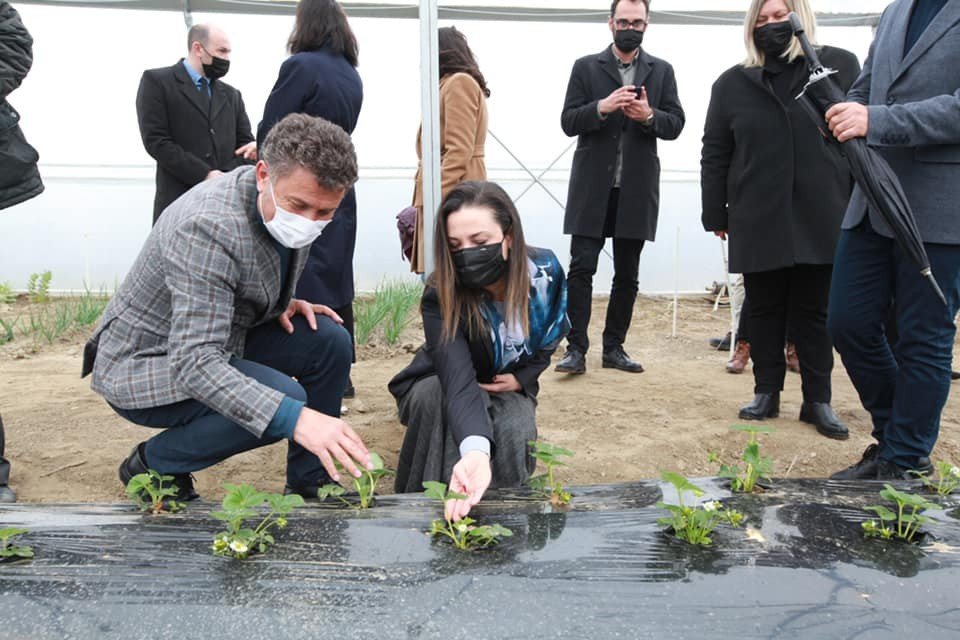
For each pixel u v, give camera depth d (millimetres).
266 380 2102
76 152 7148
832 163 3365
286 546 1682
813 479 2238
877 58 2639
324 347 2436
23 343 5438
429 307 2449
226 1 6141
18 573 1534
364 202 7512
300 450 2391
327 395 2525
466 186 2242
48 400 3977
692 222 7906
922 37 2453
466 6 6238
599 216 4320
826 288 3467
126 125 7172
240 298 2115
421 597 1462
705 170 3730
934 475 2750
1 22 2568
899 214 2287
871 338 2707
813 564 1616
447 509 1833
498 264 2244
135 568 1561
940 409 2562
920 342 2502
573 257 4480
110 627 1376
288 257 2201
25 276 7359
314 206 1900
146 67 7004
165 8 6176
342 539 1720
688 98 7410
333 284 3502
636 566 1589
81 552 1635
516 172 7539
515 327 2432
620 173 4344
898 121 2324
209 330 1905
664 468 3135
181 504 2000
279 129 1864
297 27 3396
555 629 1384
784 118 3387
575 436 3484
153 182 7371
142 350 2100
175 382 2020
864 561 1637
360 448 1882
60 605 1428
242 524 1814
